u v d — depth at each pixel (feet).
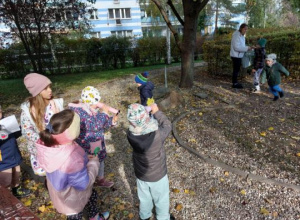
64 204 6.23
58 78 38.06
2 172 8.95
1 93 29.22
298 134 13.52
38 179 11.18
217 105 18.93
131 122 6.73
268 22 105.29
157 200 7.70
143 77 13.28
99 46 47.91
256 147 12.57
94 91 8.37
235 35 21.47
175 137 14.19
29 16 34.58
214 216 8.64
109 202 9.55
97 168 6.84
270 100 19.19
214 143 13.26
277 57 25.58
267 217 8.39
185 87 23.77
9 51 42.86
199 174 10.91
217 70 29.14
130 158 12.66
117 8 93.04
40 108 7.98
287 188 9.57
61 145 5.85
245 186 9.92
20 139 15.81
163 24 67.00
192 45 22.66
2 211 6.18
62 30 38.75
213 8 83.87
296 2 78.33
